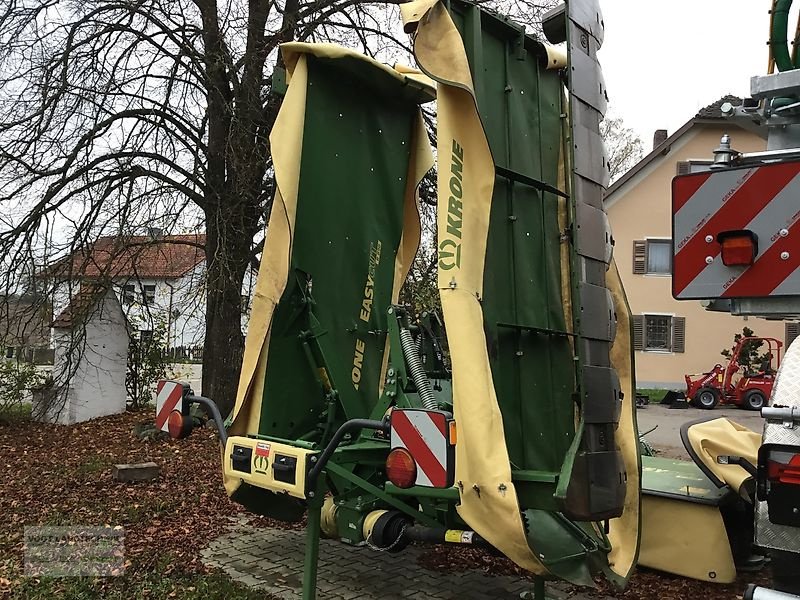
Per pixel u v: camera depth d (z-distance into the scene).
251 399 4.29
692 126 23.03
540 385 3.59
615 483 3.15
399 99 4.99
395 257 5.09
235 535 5.30
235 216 10.21
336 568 4.61
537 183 3.68
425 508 3.90
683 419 15.91
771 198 2.46
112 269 11.16
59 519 5.61
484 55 3.45
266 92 10.28
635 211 23.89
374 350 4.89
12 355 11.94
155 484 7.03
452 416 2.82
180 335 14.44
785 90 2.53
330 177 4.55
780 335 23.03
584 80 3.28
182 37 10.48
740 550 4.52
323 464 3.35
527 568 2.88
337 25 10.59
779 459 2.44
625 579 3.58
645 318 23.77
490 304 3.28
